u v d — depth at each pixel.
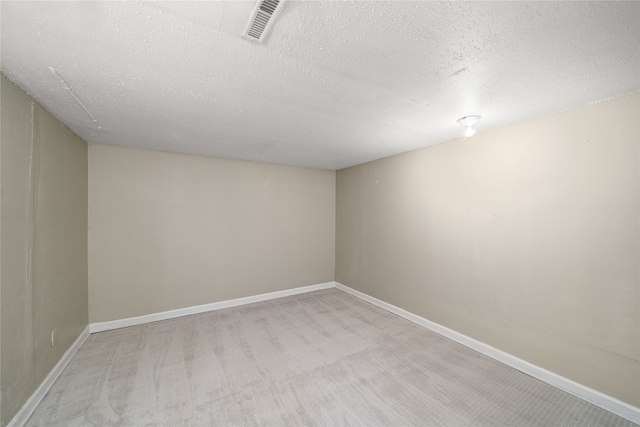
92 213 2.80
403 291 3.28
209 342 2.60
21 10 0.98
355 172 4.12
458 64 1.37
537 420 1.63
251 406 1.74
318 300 3.89
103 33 1.13
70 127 2.32
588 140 1.83
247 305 3.67
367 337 2.72
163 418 1.63
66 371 2.10
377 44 1.21
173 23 1.07
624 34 1.12
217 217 3.54
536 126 2.09
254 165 3.82
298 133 2.52
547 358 2.02
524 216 2.16
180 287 3.29
